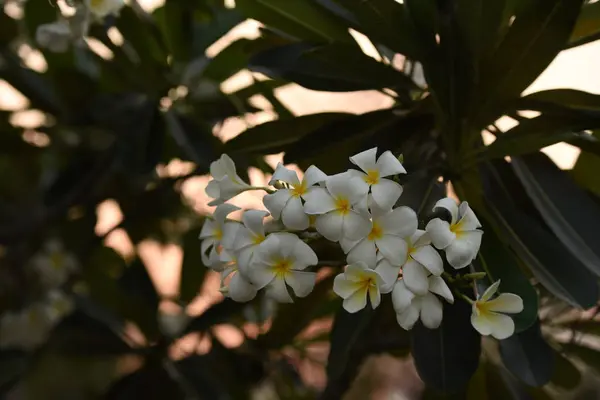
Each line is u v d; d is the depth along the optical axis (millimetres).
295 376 1882
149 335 1819
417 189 1380
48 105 1842
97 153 1841
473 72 1413
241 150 1514
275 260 1243
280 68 1490
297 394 2002
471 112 1445
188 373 1746
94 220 1958
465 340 1396
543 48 1372
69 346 1772
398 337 1633
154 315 1796
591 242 1420
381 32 1424
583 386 1979
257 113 1780
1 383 1808
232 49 1683
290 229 1239
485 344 1664
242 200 1733
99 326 1783
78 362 2133
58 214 1848
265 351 1799
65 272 2219
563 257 1424
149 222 2055
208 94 1746
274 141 1516
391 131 1452
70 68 1772
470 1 1365
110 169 1777
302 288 1247
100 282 1932
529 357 1383
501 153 1434
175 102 1752
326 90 1484
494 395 1580
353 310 1226
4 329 2207
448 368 1383
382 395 2531
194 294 1849
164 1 1698
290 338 1736
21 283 2152
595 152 1437
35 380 2371
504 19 1461
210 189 1329
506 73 1402
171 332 2002
